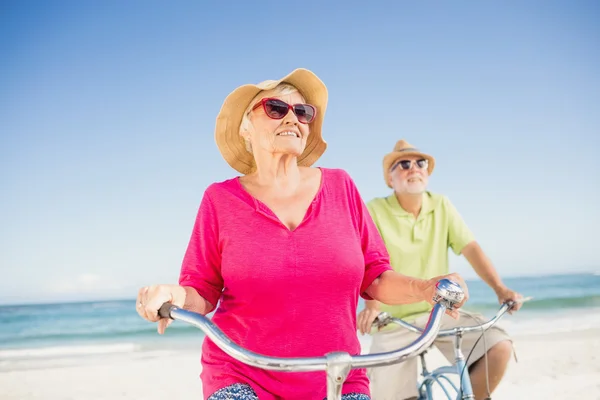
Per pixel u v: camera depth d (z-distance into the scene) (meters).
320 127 2.84
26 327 29.80
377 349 4.45
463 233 4.65
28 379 12.91
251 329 2.17
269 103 2.45
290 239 2.22
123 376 12.73
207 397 2.11
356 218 2.46
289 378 2.08
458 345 3.37
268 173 2.43
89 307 36.47
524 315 26.33
